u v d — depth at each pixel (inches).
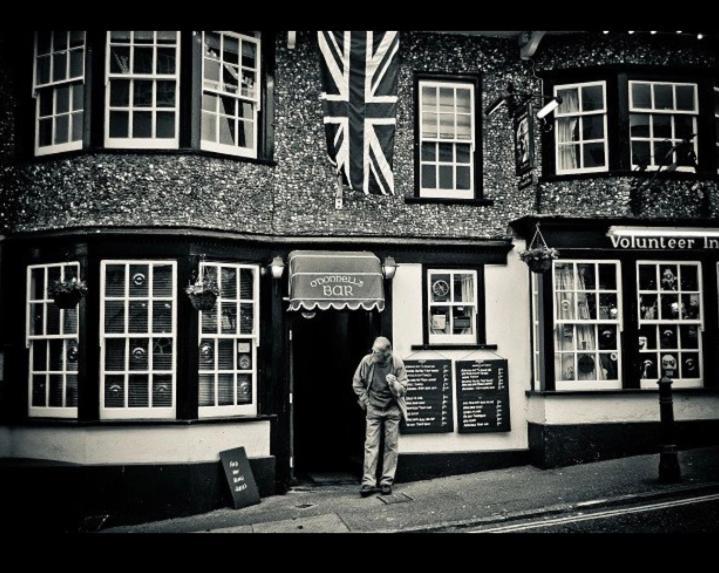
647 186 381.1
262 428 352.8
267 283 366.6
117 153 341.7
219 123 364.8
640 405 377.4
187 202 344.2
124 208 339.9
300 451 442.9
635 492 292.7
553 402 371.2
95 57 346.3
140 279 340.5
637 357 384.5
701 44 406.6
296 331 450.3
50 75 362.3
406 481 371.9
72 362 342.6
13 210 354.6
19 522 313.4
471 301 393.4
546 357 377.1
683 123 405.7
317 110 381.1
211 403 346.3
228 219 354.0
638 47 400.5
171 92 353.1
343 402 438.6
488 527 263.7
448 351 385.4
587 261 386.3
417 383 378.3
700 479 307.1
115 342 338.6
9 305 352.2
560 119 408.2
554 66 406.3
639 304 391.9
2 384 347.6
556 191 399.2
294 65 380.8
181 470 326.3
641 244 377.1
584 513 273.9
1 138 361.4
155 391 337.4
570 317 386.3
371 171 361.4
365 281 354.0
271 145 373.7
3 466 316.5
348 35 366.9
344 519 287.4
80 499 320.5
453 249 389.7
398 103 394.0
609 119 398.9
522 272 395.5
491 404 383.9
